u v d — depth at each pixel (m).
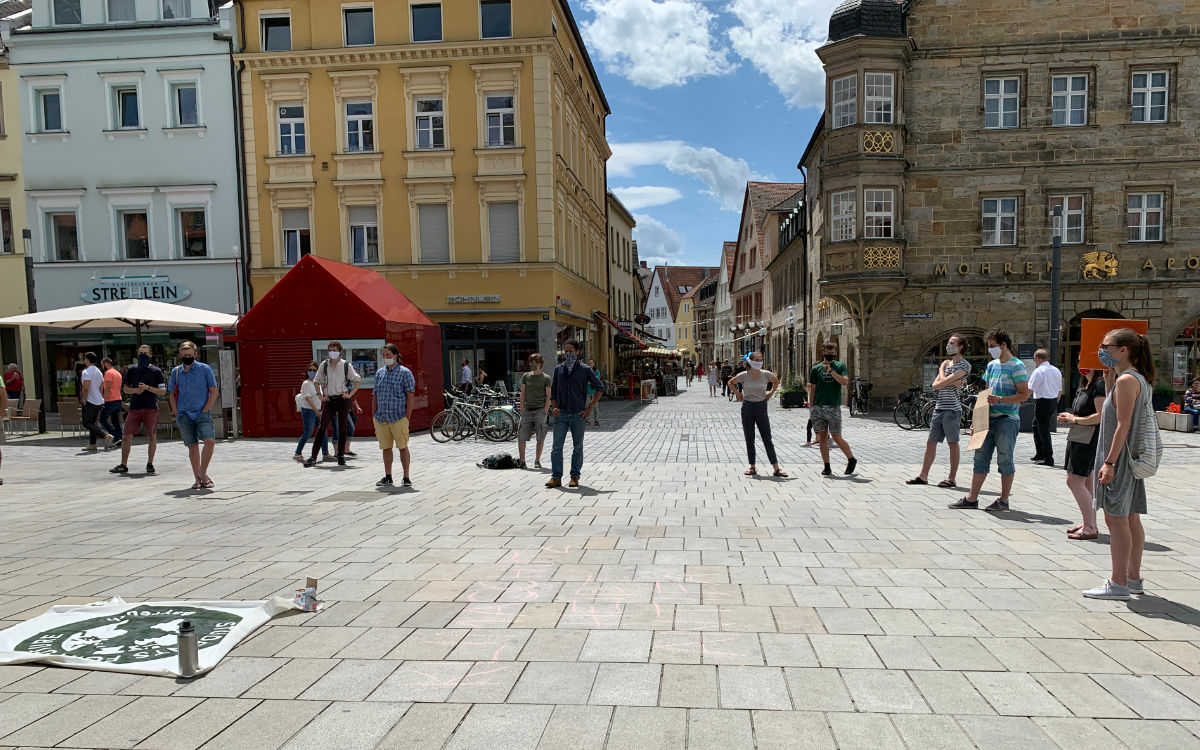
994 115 22.14
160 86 23.67
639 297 60.22
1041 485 9.20
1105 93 21.59
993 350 7.65
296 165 23.41
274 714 3.26
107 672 3.71
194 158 23.75
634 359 38.91
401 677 3.63
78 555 6.09
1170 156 21.41
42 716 3.25
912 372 22.39
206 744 2.99
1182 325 21.52
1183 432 15.75
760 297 48.25
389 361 9.65
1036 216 21.92
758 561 5.69
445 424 15.52
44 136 24.02
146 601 4.84
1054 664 3.71
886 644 3.99
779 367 40.12
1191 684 3.47
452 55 22.44
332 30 22.98
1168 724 3.08
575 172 27.61
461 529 6.93
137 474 11.11
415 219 23.02
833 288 22.39
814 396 10.11
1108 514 4.75
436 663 3.80
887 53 21.64
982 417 7.58
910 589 4.96
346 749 2.94
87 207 24.08
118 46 23.67
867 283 21.77
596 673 3.65
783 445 14.19
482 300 22.88
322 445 12.55
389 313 16.70
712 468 10.97
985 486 9.14
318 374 11.94
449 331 23.14
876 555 5.84
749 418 10.10
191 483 10.11
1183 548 6.02
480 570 5.52
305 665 3.79
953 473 9.06
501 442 15.11
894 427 18.06
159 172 23.86
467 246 22.91
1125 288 21.70
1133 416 4.65
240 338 16.30
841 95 22.23
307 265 16.06
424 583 5.20
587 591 4.98
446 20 22.47
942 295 22.27
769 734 3.02
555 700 3.36
